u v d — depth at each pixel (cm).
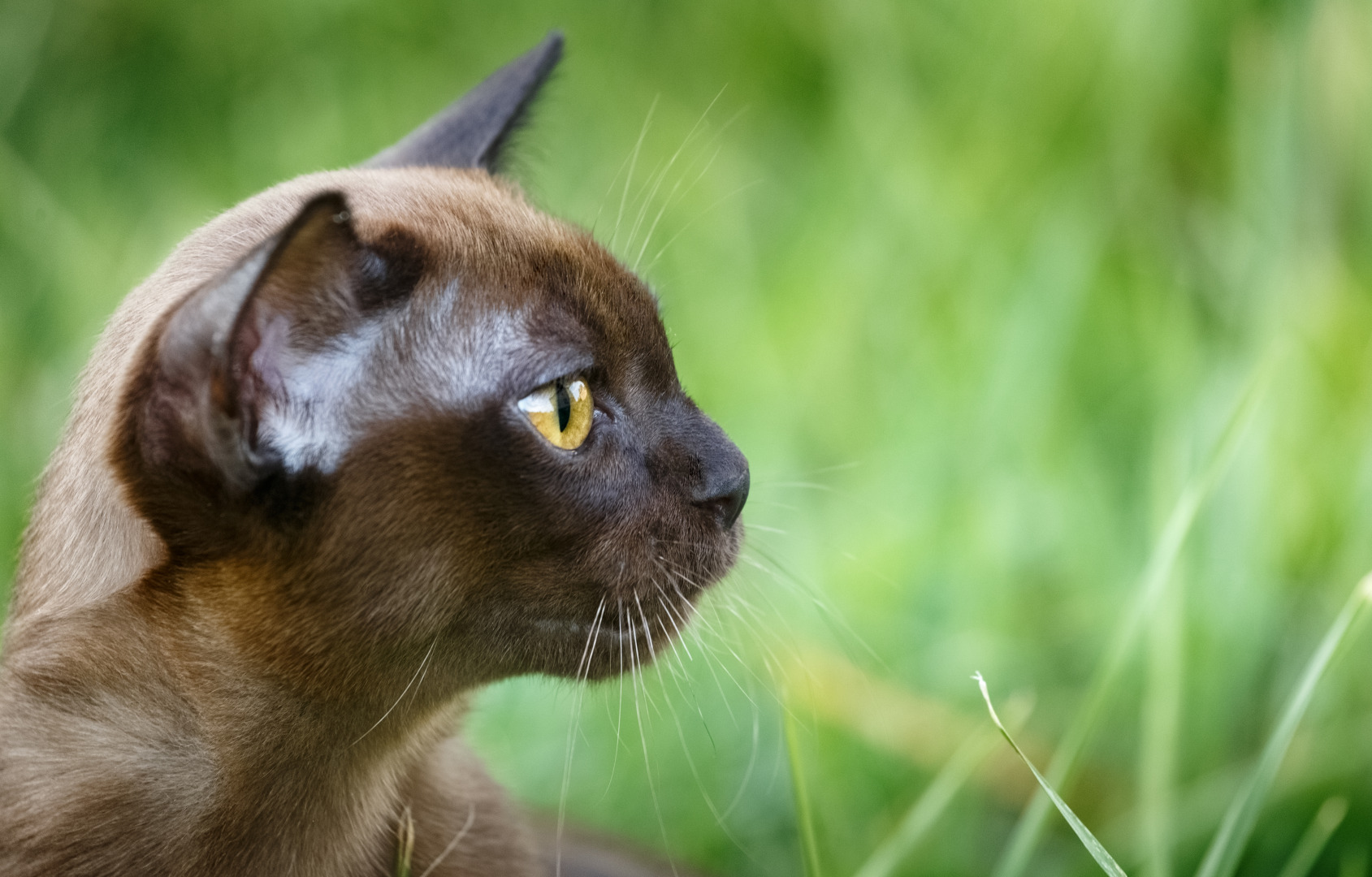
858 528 704
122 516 400
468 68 946
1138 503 695
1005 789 596
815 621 646
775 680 569
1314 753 569
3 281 897
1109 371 759
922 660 644
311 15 975
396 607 395
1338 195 723
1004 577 669
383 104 944
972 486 710
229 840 410
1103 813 589
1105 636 643
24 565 432
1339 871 553
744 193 874
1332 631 433
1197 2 782
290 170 930
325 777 420
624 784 616
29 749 388
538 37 939
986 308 773
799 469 747
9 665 405
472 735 594
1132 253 788
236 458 363
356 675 402
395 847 460
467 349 393
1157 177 798
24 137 961
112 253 903
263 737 405
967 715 617
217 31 993
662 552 424
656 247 849
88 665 393
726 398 792
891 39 848
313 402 380
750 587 602
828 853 574
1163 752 521
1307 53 723
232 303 343
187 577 392
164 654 396
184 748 399
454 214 412
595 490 410
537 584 410
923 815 486
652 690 618
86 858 385
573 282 414
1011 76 823
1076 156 806
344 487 383
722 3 926
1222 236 762
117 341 410
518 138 514
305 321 374
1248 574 611
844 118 867
